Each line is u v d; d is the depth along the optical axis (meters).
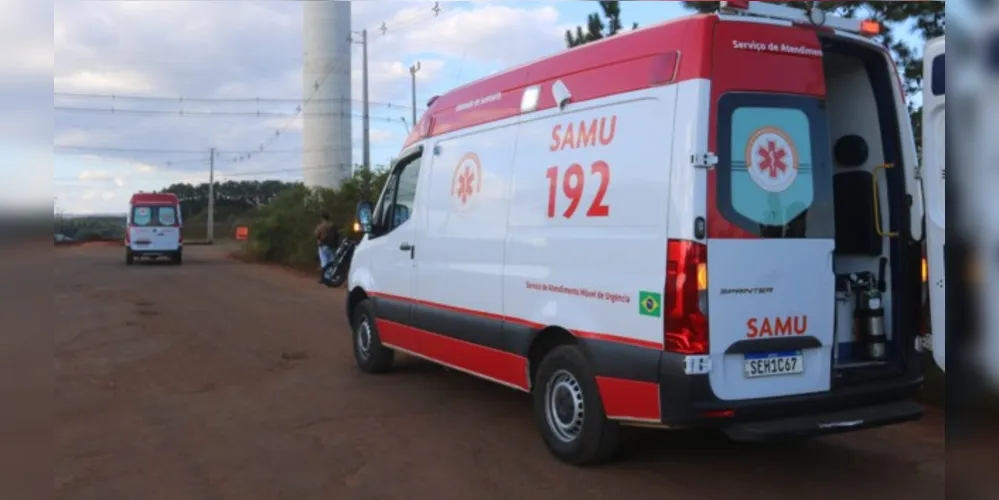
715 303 4.54
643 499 4.92
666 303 4.60
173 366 9.14
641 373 4.74
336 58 40.59
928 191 5.31
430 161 7.40
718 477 5.32
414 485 5.19
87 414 6.98
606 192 5.11
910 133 5.45
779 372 4.75
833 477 5.33
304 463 5.64
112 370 8.90
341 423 6.67
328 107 40.56
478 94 6.77
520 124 6.07
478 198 6.51
